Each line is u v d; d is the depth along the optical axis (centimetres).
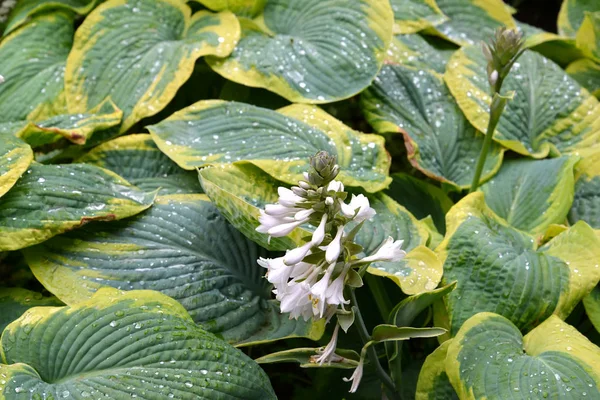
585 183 176
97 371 139
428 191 178
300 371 168
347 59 179
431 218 169
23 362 140
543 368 142
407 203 177
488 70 162
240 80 176
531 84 187
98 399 135
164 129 168
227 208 151
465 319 152
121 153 170
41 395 135
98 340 141
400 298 168
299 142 167
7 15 191
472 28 201
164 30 183
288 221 133
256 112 171
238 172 160
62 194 155
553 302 151
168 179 169
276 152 164
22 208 153
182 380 138
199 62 185
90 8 188
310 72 178
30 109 178
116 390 136
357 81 178
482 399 140
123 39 180
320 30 182
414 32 194
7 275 161
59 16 189
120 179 162
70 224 153
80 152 173
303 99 175
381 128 179
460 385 142
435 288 152
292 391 166
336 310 134
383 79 185
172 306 145
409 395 158
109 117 172
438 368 148
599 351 143
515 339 147
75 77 177
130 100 175
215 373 140
